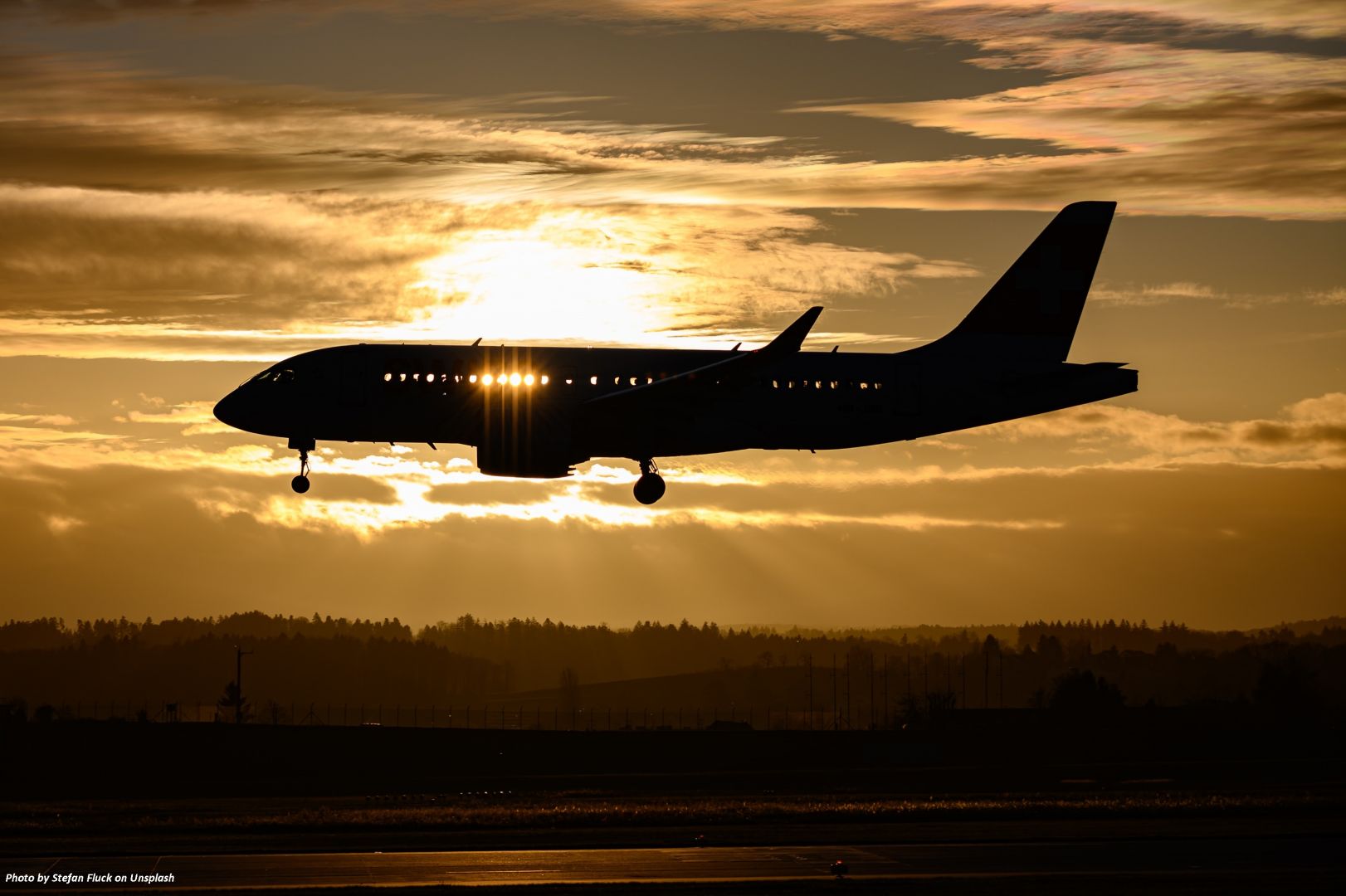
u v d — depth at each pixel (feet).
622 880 363.35
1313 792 602.44
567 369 646.33
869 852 403.95
